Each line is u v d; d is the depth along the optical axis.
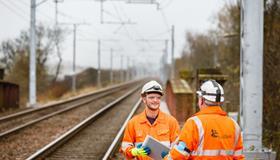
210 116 4.82
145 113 5.88
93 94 45.94
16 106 28.73
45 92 49.34
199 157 4.76
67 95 45.56
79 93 48.66
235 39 23.12
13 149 13.40
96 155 12.66
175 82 22.98
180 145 4.76
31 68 27.89
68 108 27.05
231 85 22.78
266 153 8.08
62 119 21.91
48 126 19.03
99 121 21.78
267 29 13.96
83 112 26.14
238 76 22.11
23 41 54.28
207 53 55.78
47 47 60.09
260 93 8.18
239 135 4.93
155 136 5.75
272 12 14.02
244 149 8.20
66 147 13.95
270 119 12.70
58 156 12.45
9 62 54.53
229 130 4.83
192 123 4.79
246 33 8.18
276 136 10.98
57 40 61.75
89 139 15.73
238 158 4.93
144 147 5.53
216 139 4.74
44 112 25.27
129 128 5.88
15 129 16.77
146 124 5.81
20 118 21.78
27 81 49.84
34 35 27.88
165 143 5.75
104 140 15.56
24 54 51.94
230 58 28.52
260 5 8.15
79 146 14.16
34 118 22.20
